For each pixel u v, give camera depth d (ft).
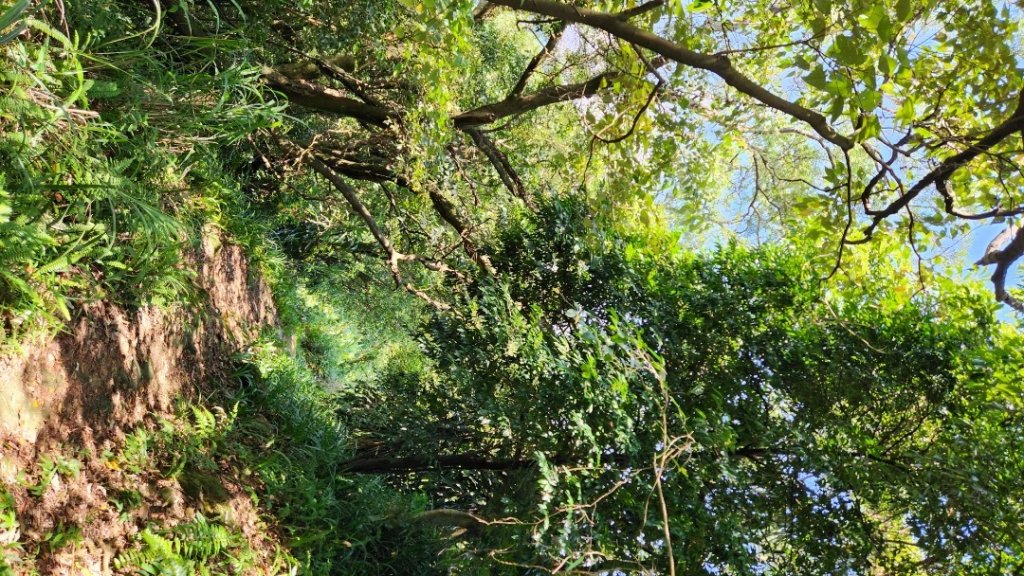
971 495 16.08
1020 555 16.53
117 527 10.91
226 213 20.33
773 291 19.34
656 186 21.97
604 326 19.27
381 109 22.65
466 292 21.15
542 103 22.89
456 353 18.54
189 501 13.14
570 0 14.99
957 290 19.33
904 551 17.60
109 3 12.34
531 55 35.24
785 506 17.62
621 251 20.94
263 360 20.36
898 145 13.75
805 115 12.98
